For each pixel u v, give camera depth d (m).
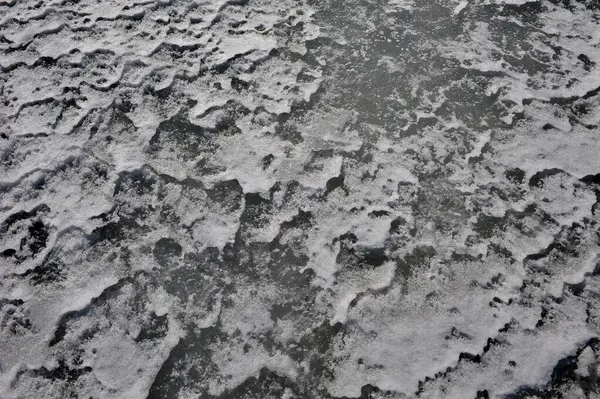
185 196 1.97
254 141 2.13
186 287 1.75
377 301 1.72
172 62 2.37
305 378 1.58
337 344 1.64
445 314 1.69
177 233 1.88
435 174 2.01
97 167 2.04
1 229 1.89
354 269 1.79
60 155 2.08
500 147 2.09
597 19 2.53
